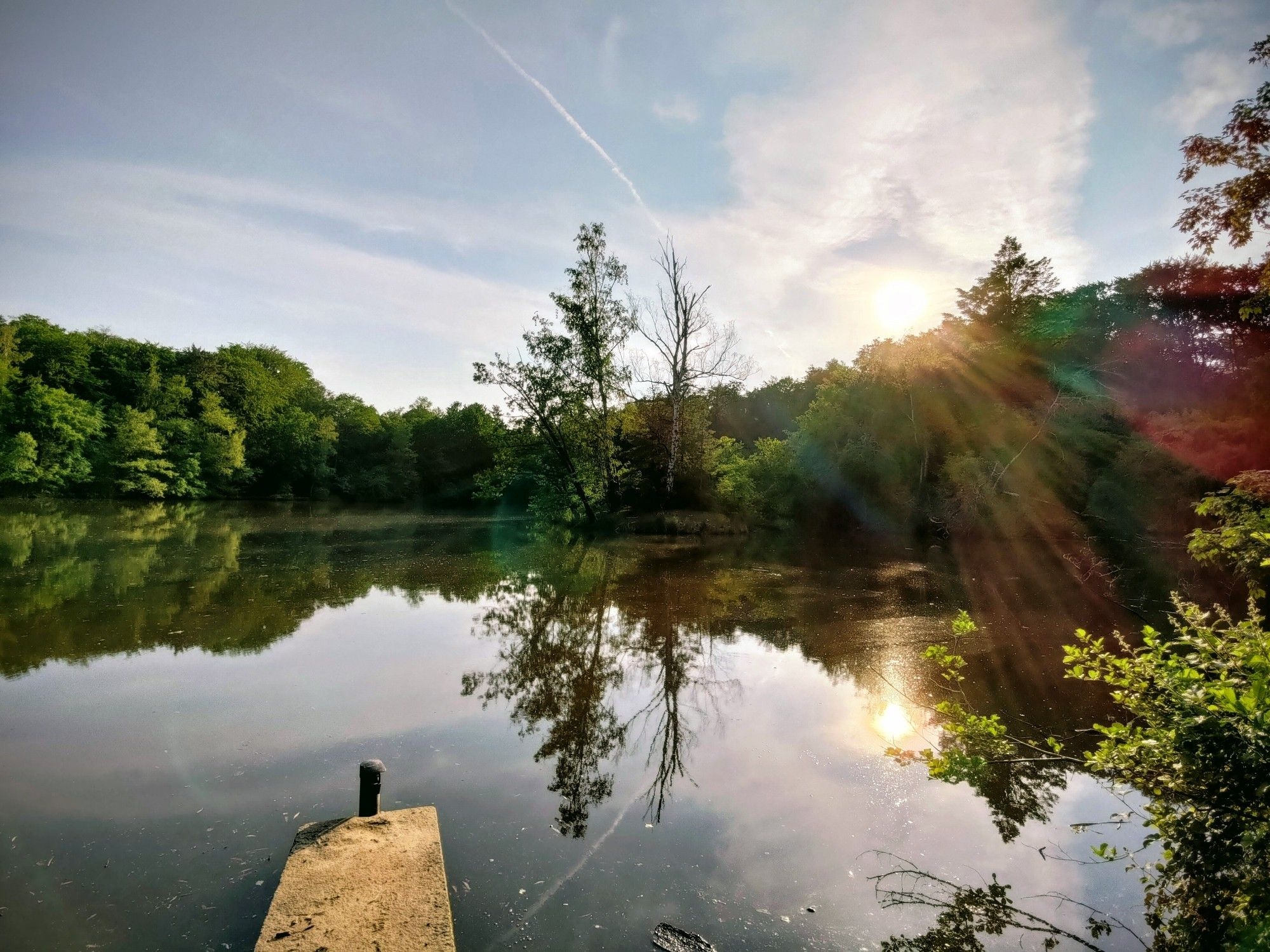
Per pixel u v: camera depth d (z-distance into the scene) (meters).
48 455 36.72
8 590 13.71
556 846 5.03
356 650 10.23
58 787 5.77
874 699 8.41
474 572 17.75
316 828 4.97
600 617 12.88
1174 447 17.83
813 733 7.32
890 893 4.54
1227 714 3.61
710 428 36.31
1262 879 3.54
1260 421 16.69
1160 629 11.82
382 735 7.02
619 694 8.58
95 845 4.90
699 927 4.17
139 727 7.10
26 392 36.97
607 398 27.78
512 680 9.07
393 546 23.02
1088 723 7.51
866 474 26.52
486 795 5.80
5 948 3.82
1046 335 25.39
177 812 5.38
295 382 65.38
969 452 23.81
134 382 45.31
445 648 10.53
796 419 30.59
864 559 20.59
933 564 19.55
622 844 5.07
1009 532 22.09
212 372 51.16
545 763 6.50
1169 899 4.34
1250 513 5.43
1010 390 25.00
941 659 5.78
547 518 30.41
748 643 11.04
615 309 27.05
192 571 16.70
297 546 22.66
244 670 9.11
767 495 28.73
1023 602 14.26
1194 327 23.41
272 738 6.88
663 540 25.55
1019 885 4.62
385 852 4.69
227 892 4.39
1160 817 4.31
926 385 25.69
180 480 43.19
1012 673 9.38
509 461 28.91
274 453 51.94
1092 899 4.46
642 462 32.50
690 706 8.17
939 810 5.65
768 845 5.10
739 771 6.38
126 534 24.08
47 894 4.33
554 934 4.06
